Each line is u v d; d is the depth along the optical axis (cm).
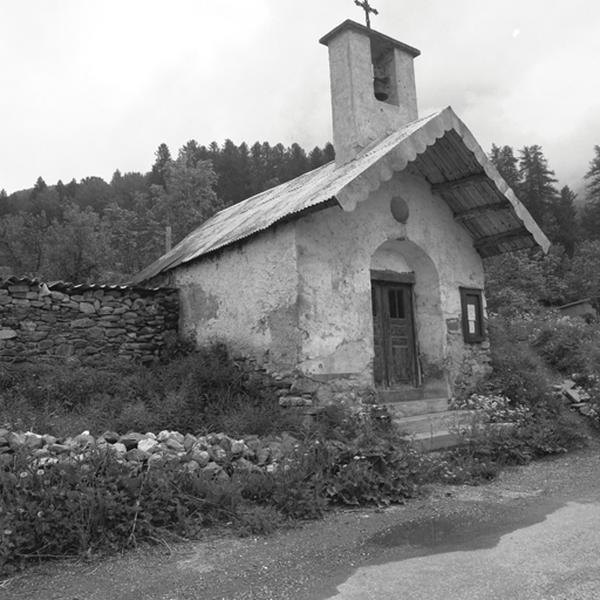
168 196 2859
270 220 804
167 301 1079
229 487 515
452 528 486
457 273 986
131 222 3173
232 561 416
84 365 962
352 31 969
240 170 5806
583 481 639
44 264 1620
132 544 438
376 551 434
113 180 7019
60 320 973
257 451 599
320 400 758
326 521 515
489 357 1013
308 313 770
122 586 373
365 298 839
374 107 975
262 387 807
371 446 619
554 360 1256
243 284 884
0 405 688
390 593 352
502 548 425
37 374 834
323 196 725
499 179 888
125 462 506
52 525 420
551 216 5166
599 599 326
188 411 713
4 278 933
